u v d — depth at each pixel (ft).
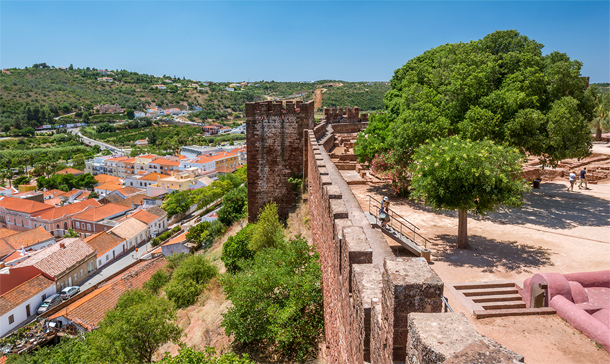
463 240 48.85
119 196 343.46
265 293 48.44
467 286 38.91
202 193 316.81
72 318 113.29
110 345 64.54
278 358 46.78
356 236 25.38
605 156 108.99
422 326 10.66
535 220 59.47
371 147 85.35
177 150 593.01
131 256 219.61
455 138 47.83
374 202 69.67
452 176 43.86
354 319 21.49
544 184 84.38
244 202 172.24
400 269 14.44
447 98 66.59
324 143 97.55
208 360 45.29
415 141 64.59
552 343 28.84
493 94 61.21
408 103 83.10
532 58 64.69
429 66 97.04
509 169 44.52
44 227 267.39
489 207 45.24
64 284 166.09
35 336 109.40
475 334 10.14
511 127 58.65
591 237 51.60
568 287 33.50
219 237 158.20
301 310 47.03
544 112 61.98
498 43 71.72
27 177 444.14
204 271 96.27
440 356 9.30
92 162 506.89
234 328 48.57
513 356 9.00
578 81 62.95
